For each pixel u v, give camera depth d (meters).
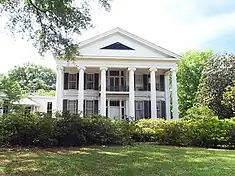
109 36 28.47
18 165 7.59
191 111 25.91
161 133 15.66
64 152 10.55
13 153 9.85
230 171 7.38
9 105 21.64
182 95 46.91
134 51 28.45
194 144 15.36
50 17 11.24
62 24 11.41
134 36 28.55
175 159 9.43
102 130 13.86
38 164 7.79
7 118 12.12
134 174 6.80
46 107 33.50
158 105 30.14
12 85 28.62
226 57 33.16
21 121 12.09
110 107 29.19
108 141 13.84
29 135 12.07
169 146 14.48
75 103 28.89
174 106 28.09
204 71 34.62
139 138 16.16
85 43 27.70
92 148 12.15
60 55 13.06
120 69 29.84
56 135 12.43
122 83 29.92
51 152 10.42
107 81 29.70
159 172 7.09
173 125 15.67
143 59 28.25
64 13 10.86
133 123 16.59
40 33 11.87
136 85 30.30
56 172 6.87
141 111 29.67
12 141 12.01
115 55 28.02
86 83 29.67
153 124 16.59
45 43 12.12
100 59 27.77
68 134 12.84
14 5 11.12
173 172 7.12
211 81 32.25
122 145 13.78
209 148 14.73
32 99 33.28
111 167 7.67
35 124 12.16
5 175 6.39
